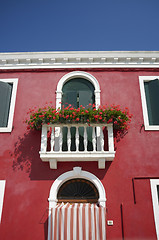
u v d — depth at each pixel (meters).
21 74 7.82
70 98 7.42
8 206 5.98
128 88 7.50
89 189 6.32
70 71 7.84
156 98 7.21
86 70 7.80
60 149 6.17
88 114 6.23
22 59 7.86
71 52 7.79
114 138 6.75
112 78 7.67
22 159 6.54
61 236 5.16
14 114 7.17
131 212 5.87
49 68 7.84
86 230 5.19
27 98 7.42
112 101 7.29
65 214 5.32
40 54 7.84
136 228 5.71
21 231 5.75
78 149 6.43
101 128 6.37
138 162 6.43
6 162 6.50
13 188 6.19
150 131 6.82
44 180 6.25
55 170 6.36
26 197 6.07
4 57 7.86
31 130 6.90
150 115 7.19
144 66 7.80
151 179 6.23
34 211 5.93
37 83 7.66
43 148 6.20
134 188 6.12
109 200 5.99
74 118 6.23
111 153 6.10
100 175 6.27
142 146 6.63
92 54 7.79
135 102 7.28
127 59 7.78
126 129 6.84
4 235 5.71
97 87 7.48
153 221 5.77
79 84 7.74
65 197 6.23
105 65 7.83
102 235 5.16
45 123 6.39
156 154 6.53
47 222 5.81
